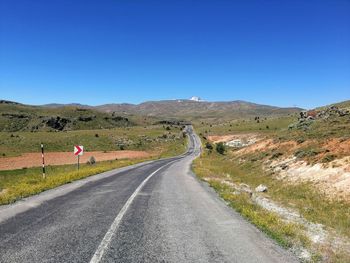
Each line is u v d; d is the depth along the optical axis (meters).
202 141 146.88
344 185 21.12
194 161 54.88
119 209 12.00
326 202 19.98
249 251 7.22
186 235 8.52
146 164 47.09
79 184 20.41
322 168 25.62
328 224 11.82
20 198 14.53
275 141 44.53
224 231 8.96
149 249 7.33
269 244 7.77
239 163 44.94
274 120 177.50
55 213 11.19
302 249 7.40
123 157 88.44
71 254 6.92
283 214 11.98
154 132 183.38
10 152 121.38
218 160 59.56
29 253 6.96
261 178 31.69
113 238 8.17
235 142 117.38
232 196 14.80
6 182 24.84
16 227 9.21
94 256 6.80
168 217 10.71
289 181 27.09
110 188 18.36
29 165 73.56
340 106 63.53
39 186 17.91
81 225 9.51
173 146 142.25
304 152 31.12
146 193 16.38
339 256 6.95
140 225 9.58
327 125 41.56
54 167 53.97
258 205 13.26
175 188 18.48
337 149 27.67
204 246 7.57
